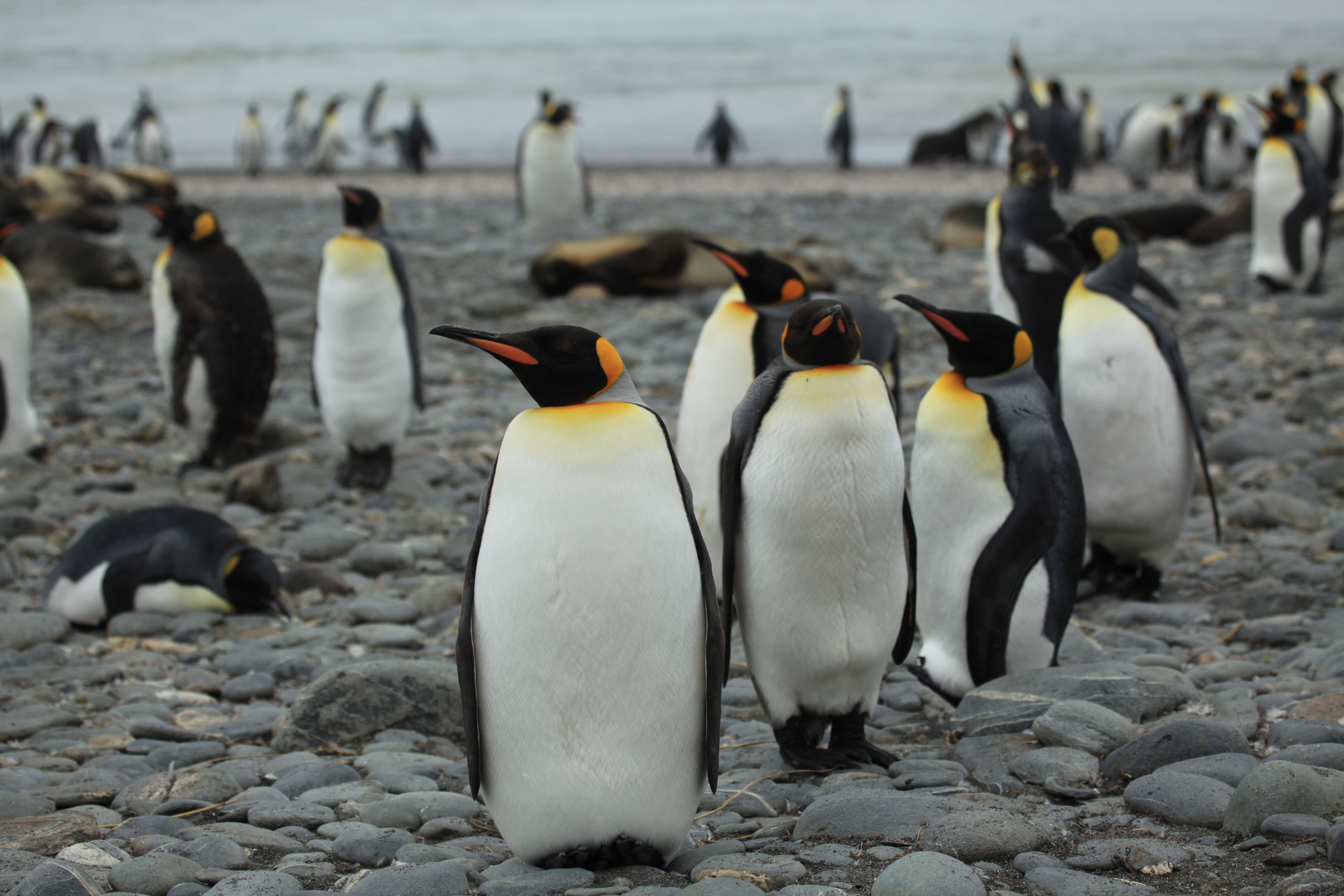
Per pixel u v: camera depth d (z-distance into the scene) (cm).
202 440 777
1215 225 1586
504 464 286
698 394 520
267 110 4703
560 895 280
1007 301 713
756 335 506
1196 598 543
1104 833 310
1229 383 923
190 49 6794
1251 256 1445
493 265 1532
